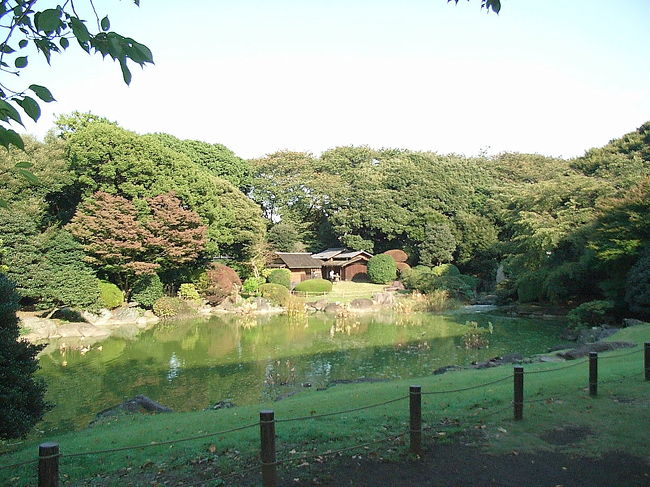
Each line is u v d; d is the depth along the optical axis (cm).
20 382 801
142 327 2677
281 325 2728
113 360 1875
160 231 2953
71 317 2662
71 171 2975
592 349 1445
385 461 570
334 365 1717
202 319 2966
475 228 4522
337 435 669
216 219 3631
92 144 2945
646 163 3797
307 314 3188
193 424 846
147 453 663
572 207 2916
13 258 2356
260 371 1653
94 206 2845
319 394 1110
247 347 2091
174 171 3353
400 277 4659
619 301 2298
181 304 3027
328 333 2433
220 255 4203
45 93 289
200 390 1434
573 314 2350
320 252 5669
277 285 3597
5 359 786
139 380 1569
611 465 555
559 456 582
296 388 1406
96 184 3036
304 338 2294
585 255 2512
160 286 3039
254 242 4106
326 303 3450
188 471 579
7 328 818
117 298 2820
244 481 528
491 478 526
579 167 4453
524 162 6341
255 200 5538
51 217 3058
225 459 608
